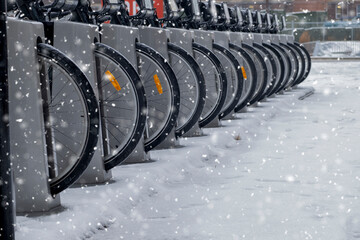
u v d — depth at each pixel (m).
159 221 4.91
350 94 16.56
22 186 4.83
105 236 4.51
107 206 4.98
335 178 6.36
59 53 4.98
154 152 7.50
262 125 10.69
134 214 5.10
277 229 4.63
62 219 4.56
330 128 10.16
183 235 4.52
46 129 4.96
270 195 5.67
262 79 12.08
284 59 15.09
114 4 6.57
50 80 5.73
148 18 7.89
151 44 7.75
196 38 9.86
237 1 45.78
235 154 7.97
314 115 11.98
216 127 9.72
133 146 5.84
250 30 14.18
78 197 5.22
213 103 9.30
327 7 50.03
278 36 16.16
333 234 4.49
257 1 45.94
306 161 7.32
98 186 5.67
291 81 16.06
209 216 5.02
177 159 6.99
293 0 48.91
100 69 6.03
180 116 8.46
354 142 8.70
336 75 23.59
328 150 8.05
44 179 4.83
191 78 8.42
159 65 6.88
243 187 6.01
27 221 4.55
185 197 5.67
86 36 5.78
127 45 6.74
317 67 28.83
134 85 5.89
